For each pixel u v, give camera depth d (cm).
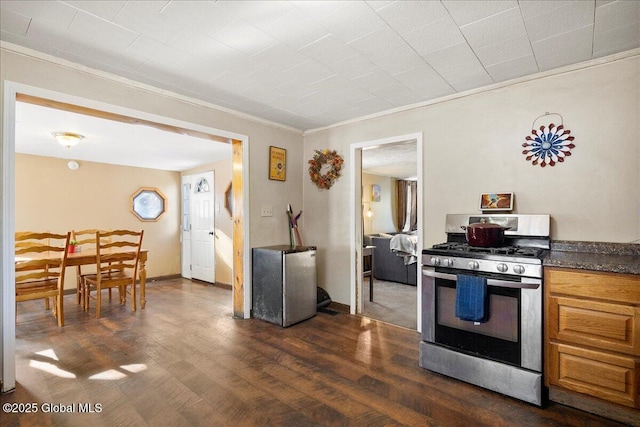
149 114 269
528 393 187
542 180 243
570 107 231
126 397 195
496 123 263
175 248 615
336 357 249
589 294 174
